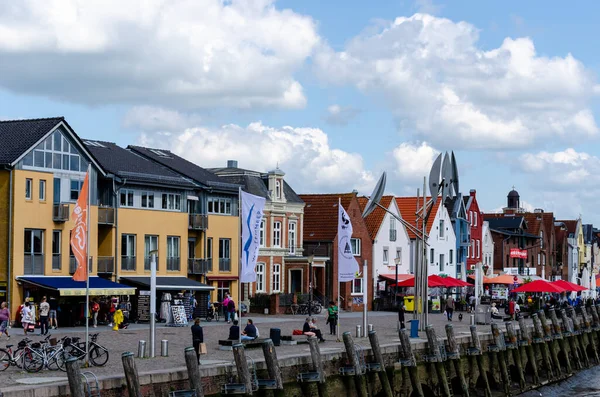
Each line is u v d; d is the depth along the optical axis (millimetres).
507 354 54469
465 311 93500
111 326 61094
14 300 61031
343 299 90312
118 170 70000
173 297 69062
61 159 65062
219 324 64812
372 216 99000
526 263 142000
